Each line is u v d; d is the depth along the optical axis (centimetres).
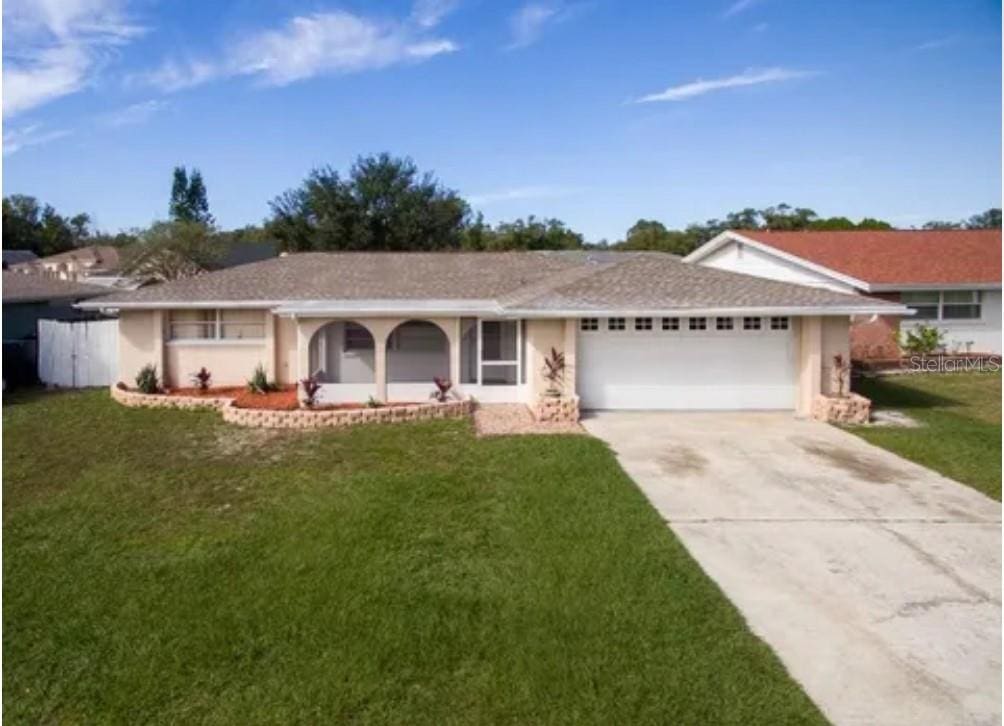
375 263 2416
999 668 608
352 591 748
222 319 2069
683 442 1424
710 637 652
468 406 1756
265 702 564
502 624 675
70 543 902
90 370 2212
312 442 1427
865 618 694
